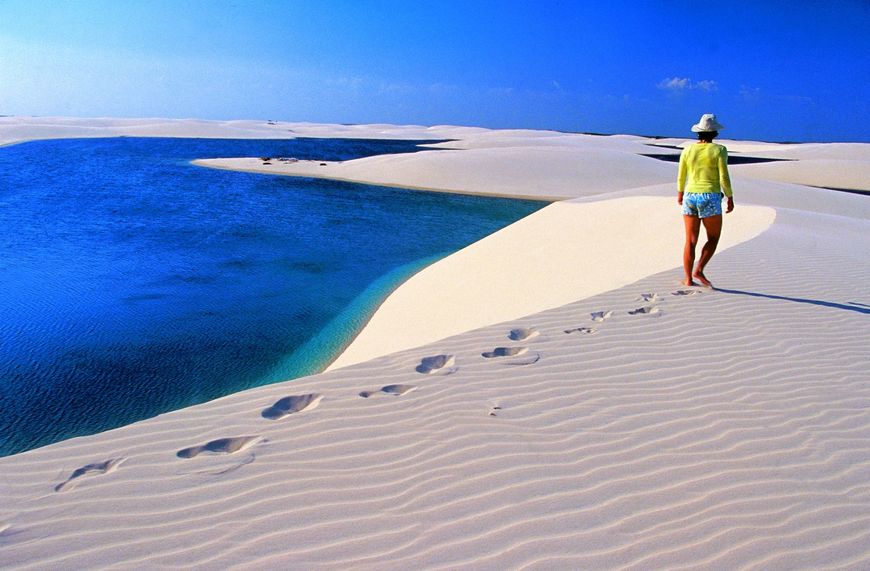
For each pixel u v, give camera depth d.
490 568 2.24
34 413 6.42
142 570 2.17
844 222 13.65
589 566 2.26
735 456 3.11
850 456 3.14
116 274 13.09
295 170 38.06
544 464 2.98
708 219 6.07
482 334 4.91
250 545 2.33
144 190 28.78
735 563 2.30
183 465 2.87
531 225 15.20
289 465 2.91
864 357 4.59
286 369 7.78
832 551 2.39
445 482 2.80
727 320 5.36
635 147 87.25
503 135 120.81
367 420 3.40
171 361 8.05
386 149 75.12
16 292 11.45
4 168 38.19
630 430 3.37
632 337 4.88
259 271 13.72
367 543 2.37
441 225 21.22
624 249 10.58
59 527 2.38
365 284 12.62
